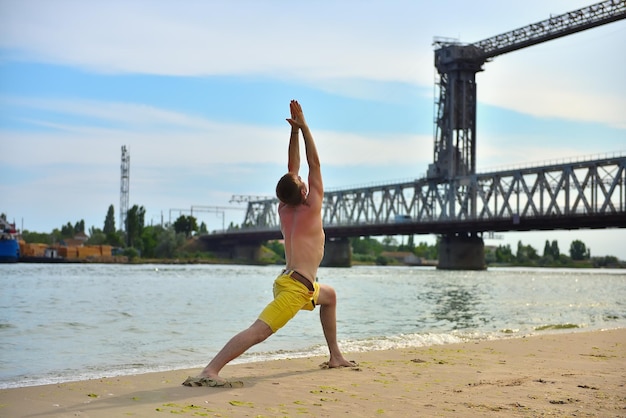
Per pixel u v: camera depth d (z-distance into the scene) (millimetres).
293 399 7137
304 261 8406
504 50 106250
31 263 129250
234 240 158500
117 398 7000
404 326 18172
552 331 17031
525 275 91375
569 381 8445
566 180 87438
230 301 28500
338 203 132000
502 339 14156
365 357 10914
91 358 11555
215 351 12570
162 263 146375
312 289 8430
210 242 165625
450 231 106312
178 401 6879
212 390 7547
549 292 42281
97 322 18469
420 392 7633
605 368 9703
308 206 8516
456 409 6746
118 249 156375
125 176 170875
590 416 6512
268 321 8148
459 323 19391
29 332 15844
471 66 111500
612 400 7254
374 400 7141
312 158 8703
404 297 33406
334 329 9484
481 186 102000
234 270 93250
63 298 29984
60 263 132625
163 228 190000
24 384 8648
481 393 7594
